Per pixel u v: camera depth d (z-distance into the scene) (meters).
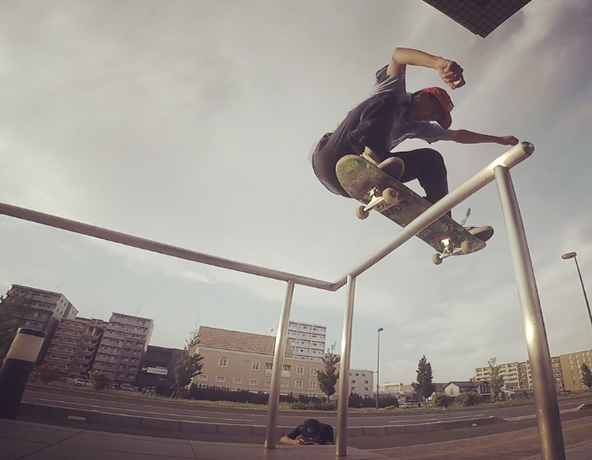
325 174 2.62
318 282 1.53
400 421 16.38
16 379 3.18
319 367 34.94
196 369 25.70
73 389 19.69
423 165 2.52
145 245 1.34
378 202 2.35
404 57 1.95
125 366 48.41
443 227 2.36
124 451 0.93
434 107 2.36
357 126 2.21
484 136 2.74
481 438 11.20
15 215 1.26
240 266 1.41
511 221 0.68
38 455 0.78
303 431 3.94
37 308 48.31
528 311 0.58
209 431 10.55
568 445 7.05
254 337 35.72
